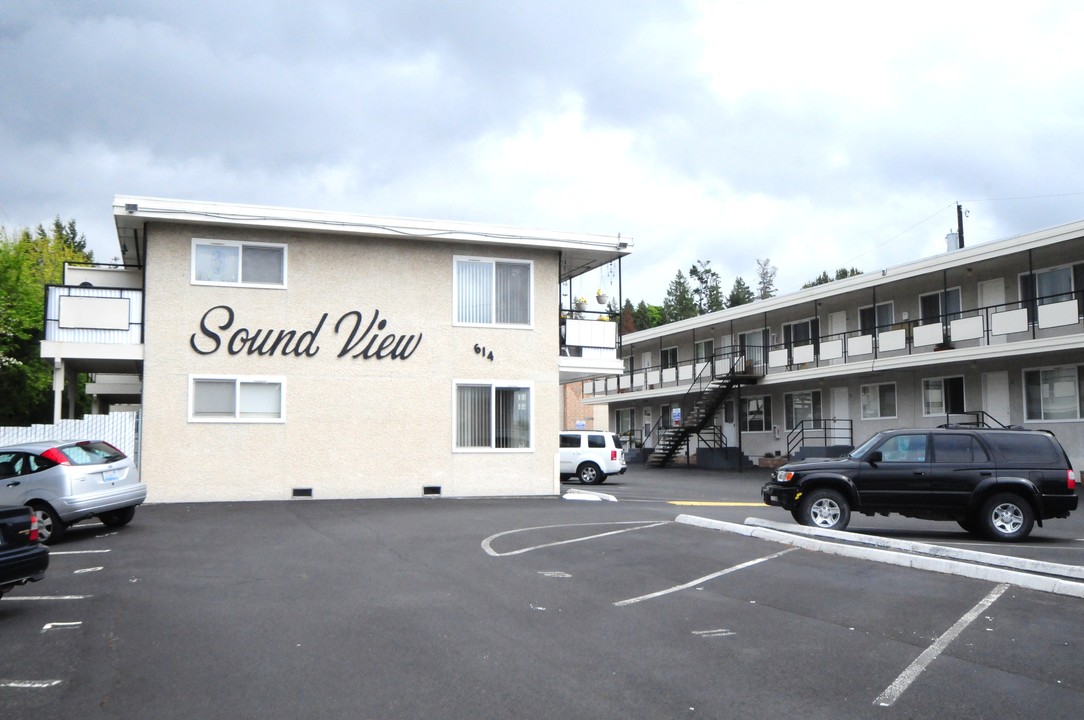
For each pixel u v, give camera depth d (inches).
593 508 789.2
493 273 910.4
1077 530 660.1
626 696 244.2
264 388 836.0
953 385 1247.5
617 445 1232.8
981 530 585.9
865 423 1400.1
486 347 901.2
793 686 254.1
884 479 588.4
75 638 309.9
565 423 2436.0
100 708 234.1
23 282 1197.7
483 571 443.5
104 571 444.5
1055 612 342.6
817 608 355.9
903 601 366.0
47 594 386.9
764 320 1604.3
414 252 888.3
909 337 1269.7
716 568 448.5
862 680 259.9
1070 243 1048.2
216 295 826.2
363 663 275.9
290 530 605.3
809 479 596.1
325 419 847.7
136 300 808.3
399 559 481.1
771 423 1642.5
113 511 606.9
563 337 954.7
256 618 337.7
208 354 818.8
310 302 852.6
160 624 329.1
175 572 440.1
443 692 246.7
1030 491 572.7
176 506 774.5
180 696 243.6
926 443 591.2
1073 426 1079.6
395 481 863.7
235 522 652.1
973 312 1208.8
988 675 264.7
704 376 1675.7
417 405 876.0
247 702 238.2
